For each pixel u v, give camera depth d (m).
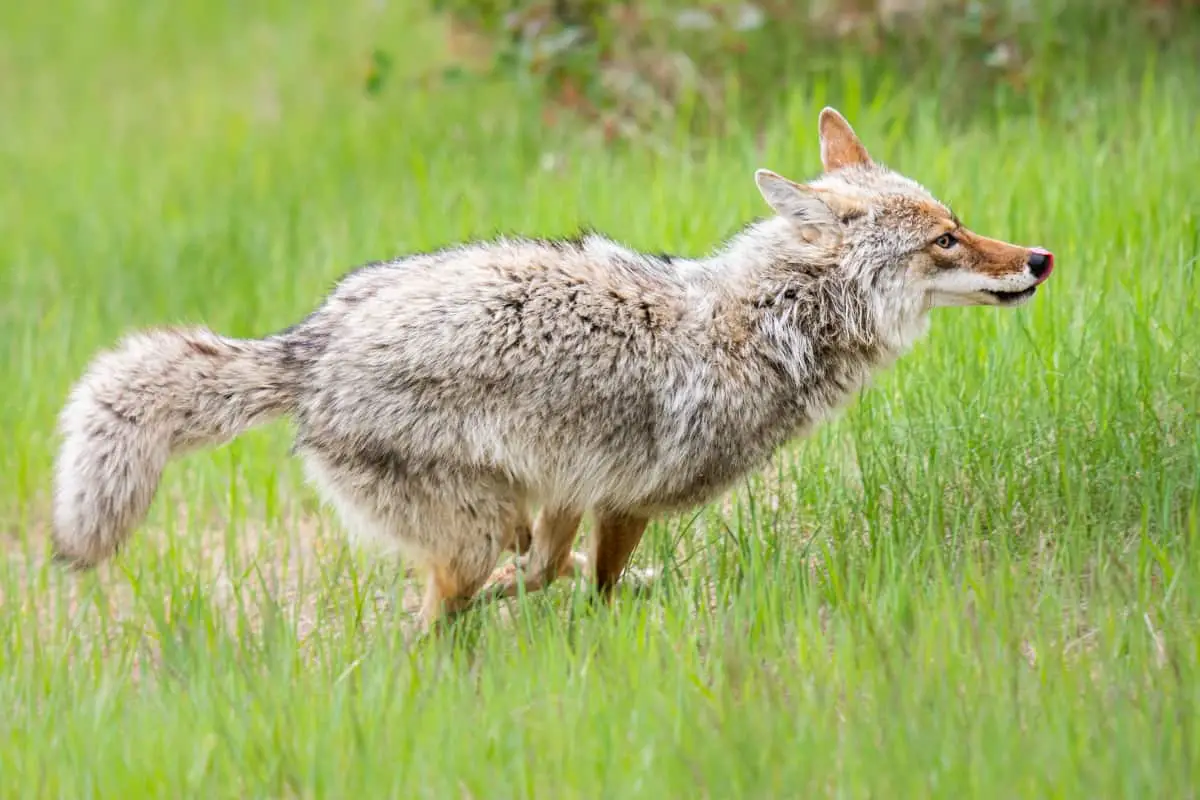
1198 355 19.23
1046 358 19.88
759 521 18.83
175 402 16.67
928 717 13.68
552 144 31.64
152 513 22.30
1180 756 12.78
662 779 13.19
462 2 34.09
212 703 15.16
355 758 13.88
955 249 17.45
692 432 17.03
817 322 17.52
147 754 14.30
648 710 14.13
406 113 35.44
